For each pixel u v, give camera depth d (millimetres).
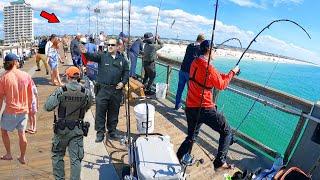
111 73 5621
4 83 4625
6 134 4949
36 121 7156
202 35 6863
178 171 3539
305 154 4473
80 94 3984
